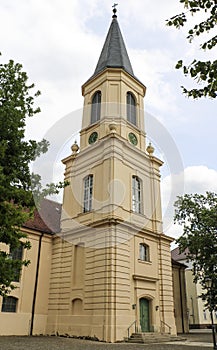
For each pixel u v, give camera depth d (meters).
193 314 37.19
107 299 17.33
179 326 27.06
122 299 17.72
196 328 36.47
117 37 28.59
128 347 13.95
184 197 20.55
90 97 25.64
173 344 15.92
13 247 9.14
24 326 19.84
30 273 21.25
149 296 19.89
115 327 16.64
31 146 10.22
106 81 24.77
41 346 13.52
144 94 26.83
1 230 8.56
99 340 16.61
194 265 19.73
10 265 8.95
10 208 8.73
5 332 18.84
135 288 19.02
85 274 19.39
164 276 21.56
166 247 22.75
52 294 21.48
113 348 13.36
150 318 19.69
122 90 24.45
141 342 16.44
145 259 21.08
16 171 9.77
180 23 5.07
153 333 18.17
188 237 19.61
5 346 13.20
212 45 4.93
